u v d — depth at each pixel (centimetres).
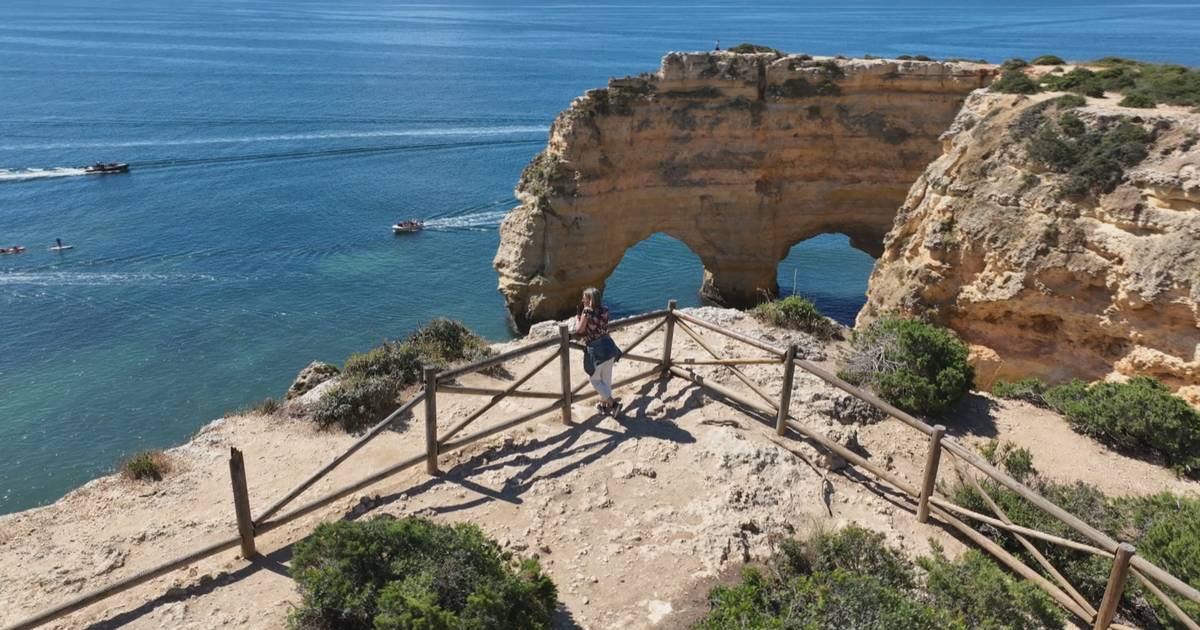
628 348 1576
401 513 1220
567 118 4338
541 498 1258
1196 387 2248
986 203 2795
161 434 3053
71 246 5309
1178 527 1123
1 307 4244
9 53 16350
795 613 952
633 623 1003
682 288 5072
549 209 4344
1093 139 2647
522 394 1412
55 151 7969
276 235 5716
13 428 3062
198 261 5119
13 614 1016
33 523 1234
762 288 4734
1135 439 1548
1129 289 2355
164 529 1209
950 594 1006
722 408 1555
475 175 7700
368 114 10625
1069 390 1739
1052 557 1141
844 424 1548
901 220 3228
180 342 3903
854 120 4384
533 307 4362
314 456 1443
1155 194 2392
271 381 3528
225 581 1073
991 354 2797
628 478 1314
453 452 1406
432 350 1908
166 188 6838
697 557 1130
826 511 1254
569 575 1091
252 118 10031
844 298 4831
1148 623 1053
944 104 4247
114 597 1044
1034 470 1373
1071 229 2539
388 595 894
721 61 4369
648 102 4406
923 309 2950
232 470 1059
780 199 4575
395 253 5406
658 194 4575
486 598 906
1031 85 3350
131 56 16225
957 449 1181
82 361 3659
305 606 971
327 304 4491
